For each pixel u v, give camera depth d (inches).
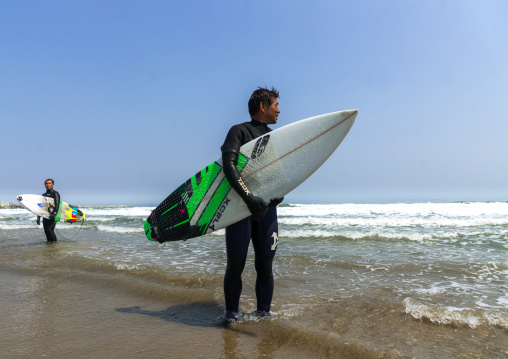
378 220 518.6
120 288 151.0
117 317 113.8
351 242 303.7
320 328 99.5
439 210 747.4
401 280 160.1
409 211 740.0
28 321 110.1
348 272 177.6
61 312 119.5
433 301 126.3
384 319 106.3
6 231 476.7
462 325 100.3
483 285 150.0
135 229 471.5
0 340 93.7
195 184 107.4
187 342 91.7
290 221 528.7
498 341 90.0
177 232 105.8
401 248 264.1
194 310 120.5
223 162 94.9
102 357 82.0
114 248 282.0
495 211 685.9
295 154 102.3
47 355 83.2
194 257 231.1
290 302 125.4
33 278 176.1
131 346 89.0
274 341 92.4
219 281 154.9
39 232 455.5
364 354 82.5
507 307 119.0
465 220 492.7
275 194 100.0
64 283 162.6
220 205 101.7
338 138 101.6
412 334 94.8
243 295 137.6
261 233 102.7
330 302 124.3
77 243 327.0
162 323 107.6
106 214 913.5
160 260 218.8
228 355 83.5
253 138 102.0
